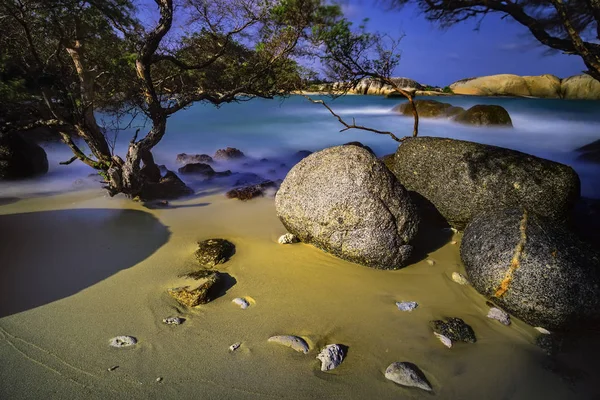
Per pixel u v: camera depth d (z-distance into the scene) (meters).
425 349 3.93
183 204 7.70
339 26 7.92
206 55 9.38
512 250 4.45
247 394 3.33
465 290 4.91
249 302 4.59
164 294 4.66
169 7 7.21
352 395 3.36
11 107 8.25
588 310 4.07
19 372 3.44
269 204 7.70
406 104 24.62
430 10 5.34
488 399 3.39
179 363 3.63
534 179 5.93
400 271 5.32
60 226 6.42
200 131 17.83
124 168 7.43
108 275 5.03
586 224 6.71
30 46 7.09
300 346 3.86
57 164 10.45
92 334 3.95
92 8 7.36
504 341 4.08
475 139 16.47
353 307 4.55
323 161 5.56
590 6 4.33
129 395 3.26
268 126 19.67
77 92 8.02
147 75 7.62
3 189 8.25
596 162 10.81
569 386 3.56
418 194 6.85
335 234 5.33
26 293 4.58
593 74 4.55
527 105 29.45
